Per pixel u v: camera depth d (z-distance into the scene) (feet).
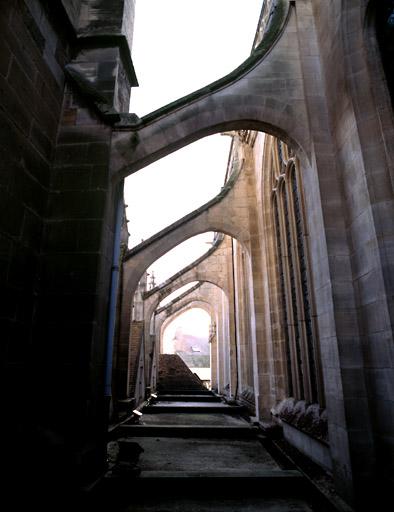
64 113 19.30
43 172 17.31
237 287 55.26
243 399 48.57
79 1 22.45
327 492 16.02
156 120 19.80
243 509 15.92
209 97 20.59
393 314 13.39
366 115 15.81
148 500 16.72
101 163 18.43
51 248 16.97
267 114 20.40
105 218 17.76
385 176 14.80
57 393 15.20
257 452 26.05
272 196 36.14
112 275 19.06
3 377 13.60
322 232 17.56
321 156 18.67
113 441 27.84
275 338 33.40
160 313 93.45
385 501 13.61
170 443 28.78
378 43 16.70
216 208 42.45
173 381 92.38
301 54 21.09
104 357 17.80
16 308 14.67
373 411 14.58
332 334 16.25
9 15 14.51
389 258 13.92
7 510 12.92
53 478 13.97
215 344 95.66
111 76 20.67
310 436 21.80
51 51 18.43
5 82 14.16
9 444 13.65
